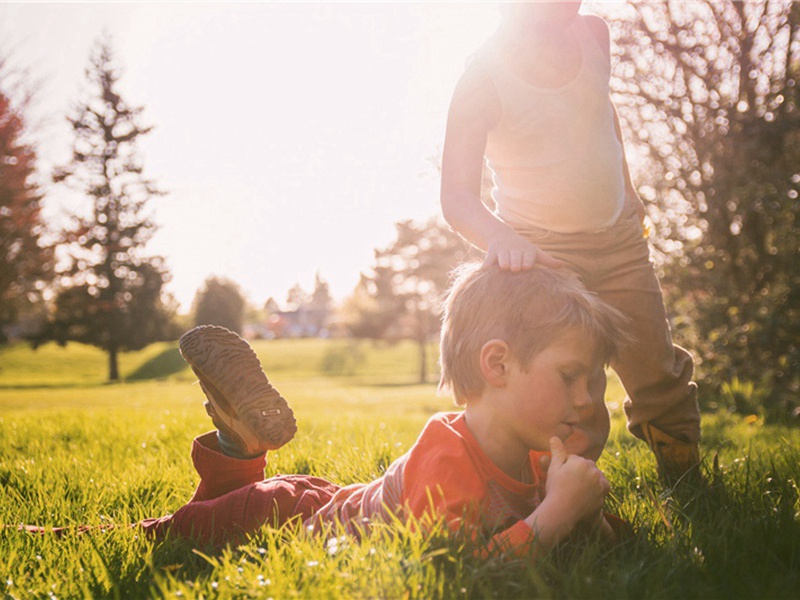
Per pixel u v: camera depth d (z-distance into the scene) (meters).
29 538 2.28
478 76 2.58
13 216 23.84
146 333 46.47
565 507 1.81
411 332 51.28
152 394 22.38
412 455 1.96
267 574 1.68
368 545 1.75
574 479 1.83
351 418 7.08
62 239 26.22
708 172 8.95
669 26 8.86
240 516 2.28
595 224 2.65
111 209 43.97
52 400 20.17
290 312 127.62
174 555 2.06
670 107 8.95
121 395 22.33
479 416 1.95
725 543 1.86
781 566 1.76
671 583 1.69
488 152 2.74
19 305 30.88
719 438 4.75
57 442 5.39
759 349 8.53
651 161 9.28
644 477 3.01
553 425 1.89
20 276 25.56
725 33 8.76
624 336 2.10
